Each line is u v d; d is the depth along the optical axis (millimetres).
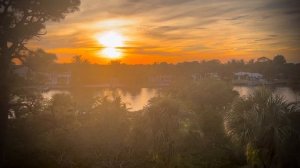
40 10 19031
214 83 34375
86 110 26688
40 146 18438
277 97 10969
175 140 16359
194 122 18141
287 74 60250
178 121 16594
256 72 79438
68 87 60469
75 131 21531
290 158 9984
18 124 19359
